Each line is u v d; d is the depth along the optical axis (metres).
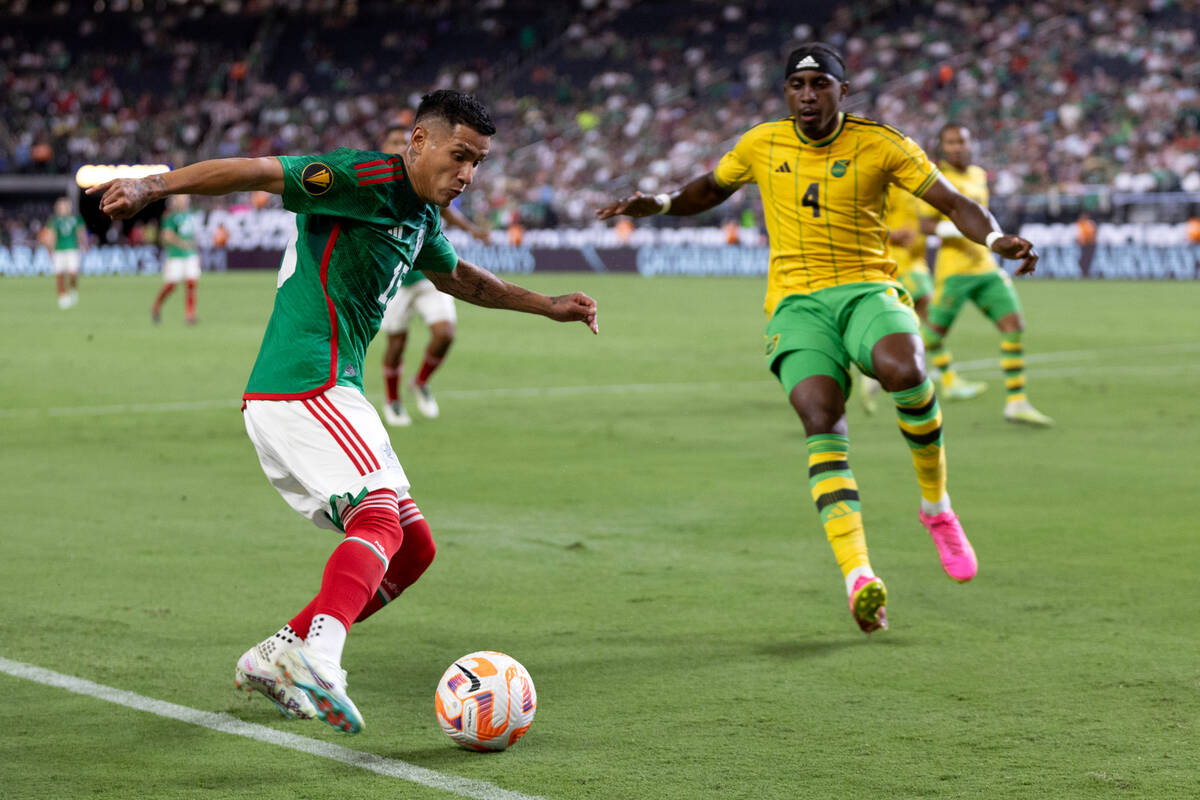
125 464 26.22
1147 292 79.38
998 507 21.56
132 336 56.53
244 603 15.71
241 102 143.38
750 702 12.09
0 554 18.36
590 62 138.38
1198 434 29.84
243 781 10.13
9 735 11.16
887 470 25.25
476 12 147.62
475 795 9.82
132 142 139.12
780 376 15.98
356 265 11.19
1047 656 13.51
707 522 20.67
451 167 11.03
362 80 143.50
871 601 13.62
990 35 123.19
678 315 67.25
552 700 12.17
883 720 11.57
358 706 12.03
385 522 11.03
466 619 15.07
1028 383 39.88
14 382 40.31
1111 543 18.91
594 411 34.31
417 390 32.97
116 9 154.38
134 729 11.34
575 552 18.59
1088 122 109.00
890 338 15.18
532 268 110.38
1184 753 10.70
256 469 25.72
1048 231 95.44
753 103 125.75
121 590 16.33
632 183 119.06
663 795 9.84
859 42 127.94
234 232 120.19
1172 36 115.88
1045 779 10.14
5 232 129.75
